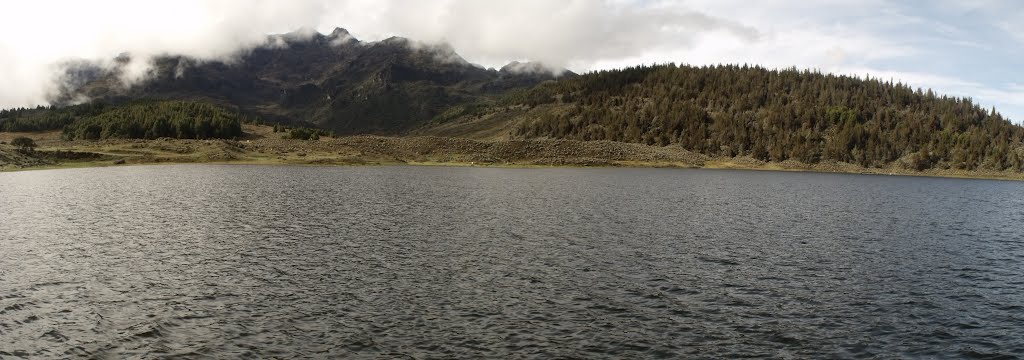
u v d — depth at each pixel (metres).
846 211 85.69
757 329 30.41
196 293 34.91
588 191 109.56
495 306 33.19
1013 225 72.44
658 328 30.20
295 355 26.02
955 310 34.19
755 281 40.03
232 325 29.59
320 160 195.62
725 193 114.12
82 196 86.00
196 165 176.62
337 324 29.91
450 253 47.34
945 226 70.44
